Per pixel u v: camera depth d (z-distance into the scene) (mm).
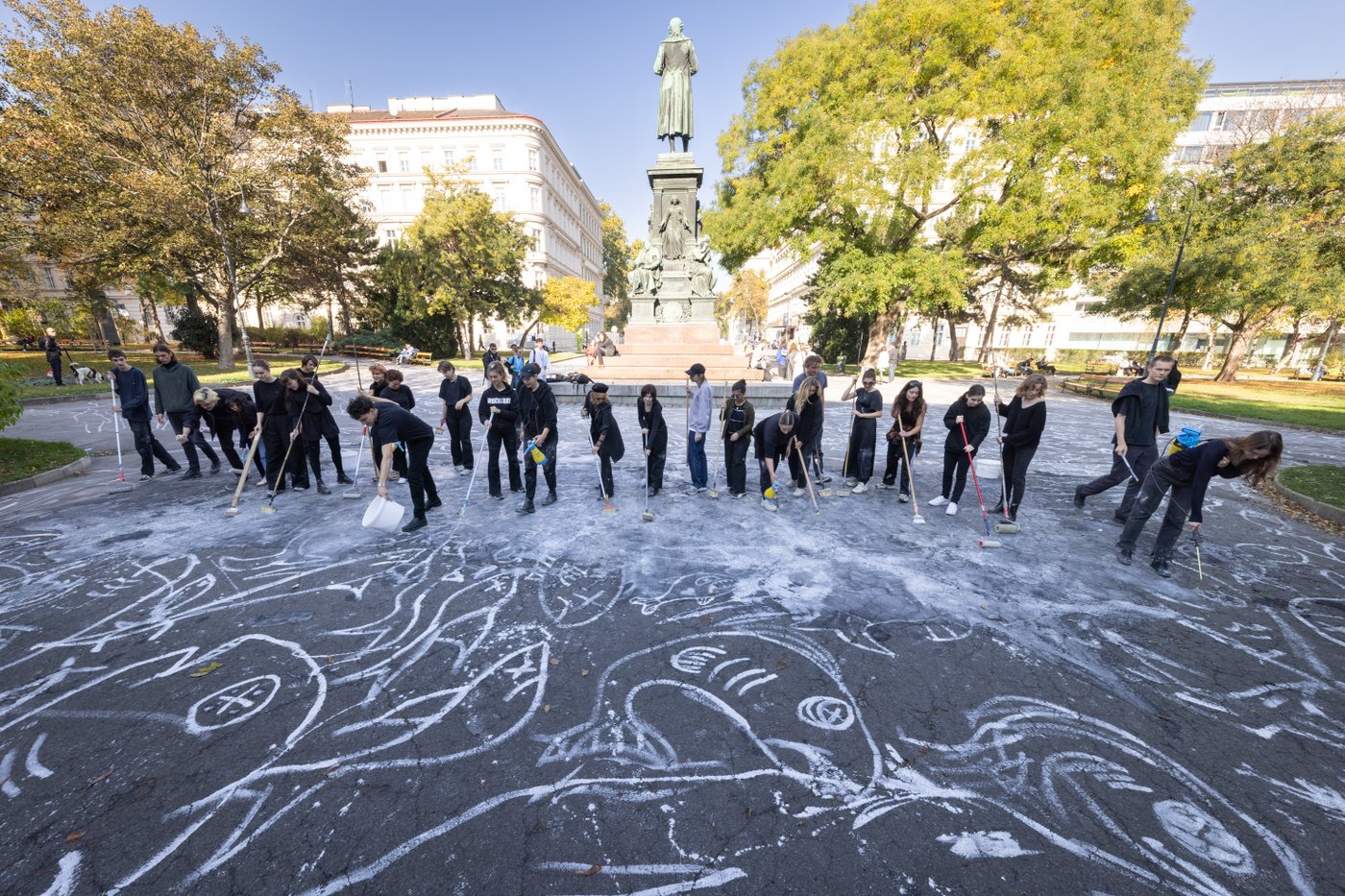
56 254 20375
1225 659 3393
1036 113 19141
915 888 1967
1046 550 5090
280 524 5586
